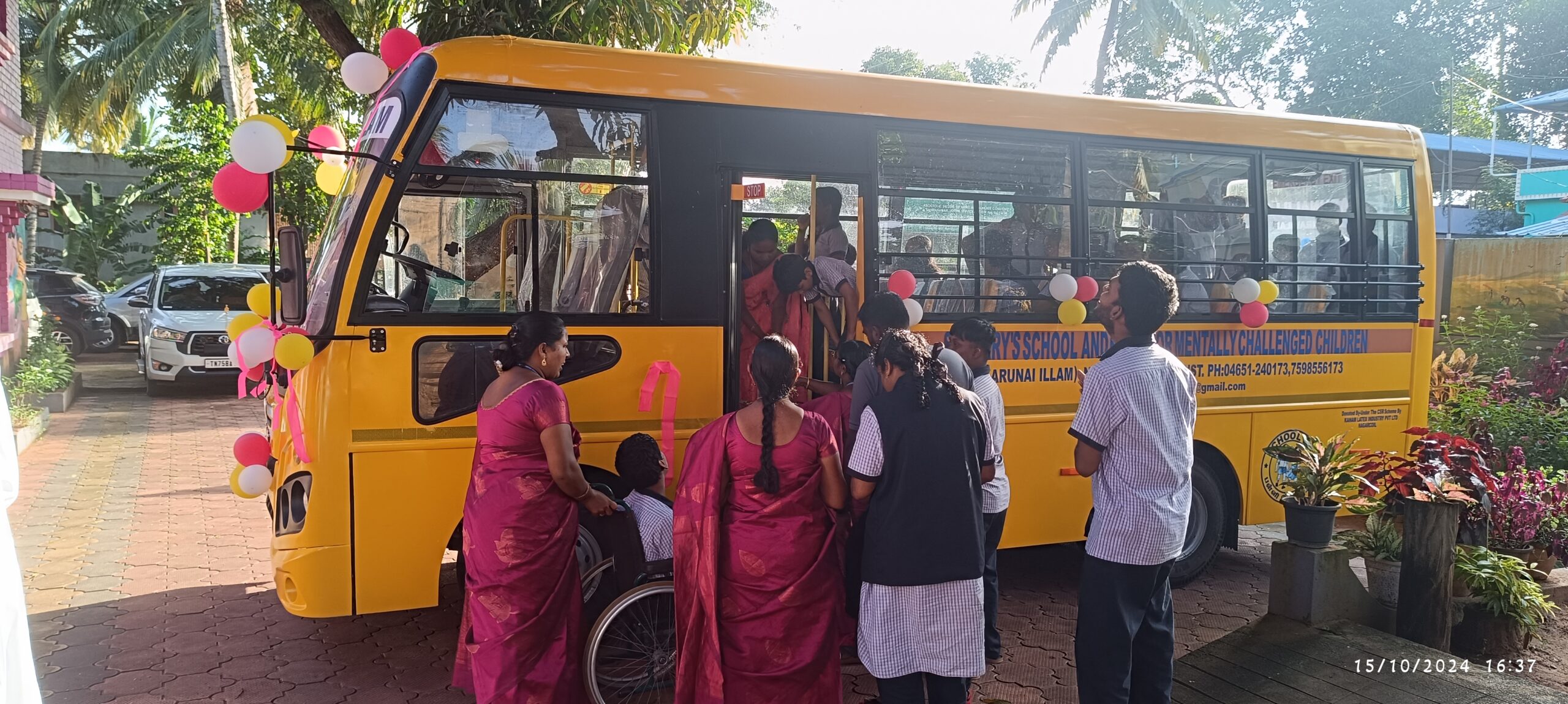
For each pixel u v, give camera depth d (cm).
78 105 2128
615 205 434
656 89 439
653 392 437
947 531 317
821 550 346
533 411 346
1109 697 334
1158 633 346
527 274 422
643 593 380
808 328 481
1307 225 591
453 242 414
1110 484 336
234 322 450
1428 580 451
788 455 335
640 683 397
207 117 2002
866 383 383
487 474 354
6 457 243
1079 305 512
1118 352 339
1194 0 1797
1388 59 2430
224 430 1088
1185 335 552
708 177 448
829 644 348
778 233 514
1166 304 334
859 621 329
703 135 447
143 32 2038
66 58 2222
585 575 404
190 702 404
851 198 498
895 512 317
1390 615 482
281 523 408
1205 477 570
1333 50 2478
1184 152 558
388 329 400
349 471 396
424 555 408
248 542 648
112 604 524
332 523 395
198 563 600
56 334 1283
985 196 510
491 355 415
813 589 343
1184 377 342
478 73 410
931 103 496
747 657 340
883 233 491
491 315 415
